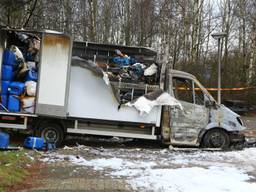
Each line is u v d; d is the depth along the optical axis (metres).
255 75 34.28
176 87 14.91
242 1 38.28
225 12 38.47
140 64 15.38
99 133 14.47
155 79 15.02
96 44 16.12
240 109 30.38
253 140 16.67
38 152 12.82
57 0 30.38
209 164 12.10
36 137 13.52
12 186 8.85
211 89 30.14
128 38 35.97
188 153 14.01
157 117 14.54
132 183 9.54
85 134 14.58
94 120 14.27
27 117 13.96
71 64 14.12
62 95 13.84
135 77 15.06
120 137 14.83
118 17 36.62
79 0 34.06
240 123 15.10
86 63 14.19
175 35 35.41
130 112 14.40
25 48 14.95
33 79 14.05
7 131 14.72
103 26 36.44
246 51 36.22
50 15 31.36
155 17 36.06
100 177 10.07
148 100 14.40
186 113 14.73
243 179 10.27
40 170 10.61
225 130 14.92
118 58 15.73
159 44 36.00
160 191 8.94
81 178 9.91
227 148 14.93
